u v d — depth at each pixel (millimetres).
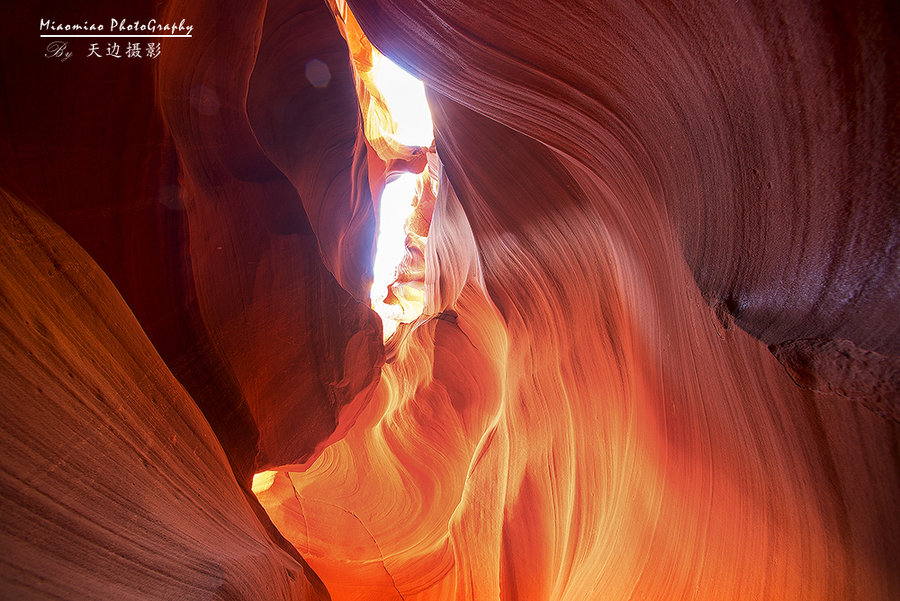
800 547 2199
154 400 2771
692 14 1814
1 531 1397
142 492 2260
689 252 2457
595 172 3787
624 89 2600
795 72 1552
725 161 2025
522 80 3502
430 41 3984
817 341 1815
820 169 1630
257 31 5156
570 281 5344
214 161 4648
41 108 2713
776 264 1939
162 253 3564
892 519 1761
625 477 4121
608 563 4070
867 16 1290
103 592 1772
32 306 1912
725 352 2365
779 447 2213
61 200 2818
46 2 2689
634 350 3904
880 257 1547
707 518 2875
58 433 1770
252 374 5074
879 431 1723
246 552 3377
